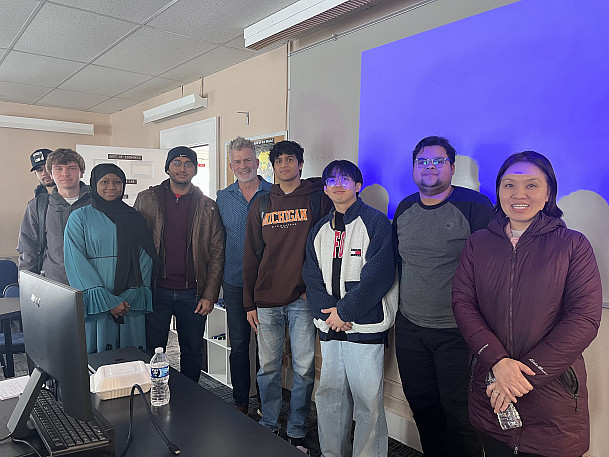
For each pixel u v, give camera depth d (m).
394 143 2.32
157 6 2.53
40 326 1.10
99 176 2.35
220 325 3.29
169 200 2.66
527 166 1.50
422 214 2.00
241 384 2.66
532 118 1.79
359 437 1.96
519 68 1.82
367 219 1.99
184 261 2.65
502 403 1.38
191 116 4.13
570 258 1.39
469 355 1.75
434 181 1.97
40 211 2.80
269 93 3.22
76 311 0.95
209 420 1.23
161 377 1.33
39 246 2.83
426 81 2.15
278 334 2.38
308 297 2.08
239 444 1.10
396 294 2.00
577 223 1.68
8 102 4.98
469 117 1.99
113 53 3.32
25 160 5.11
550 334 1.37
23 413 1.08
